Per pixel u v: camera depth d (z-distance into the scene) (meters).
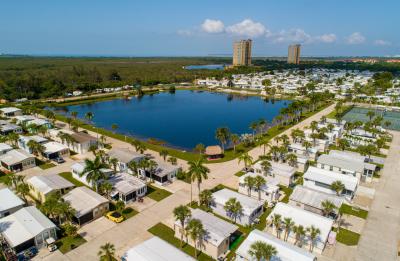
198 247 58.75
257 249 48.00
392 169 102.06
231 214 69.38
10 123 154.75
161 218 69.81
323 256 57.06
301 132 129.12
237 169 101.12
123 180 83.50
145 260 49.97
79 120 184.62
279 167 94.06
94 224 67.00
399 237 63.25
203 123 185.25
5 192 76.12
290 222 59.72
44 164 103.69
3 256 54.53
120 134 154.12
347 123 154.00
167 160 106.94
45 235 59.53
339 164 95.06
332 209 65.81
